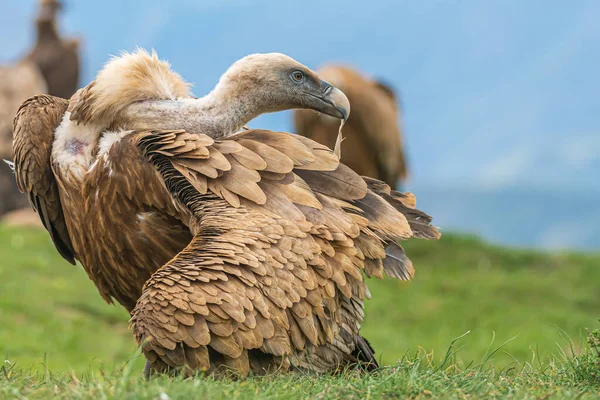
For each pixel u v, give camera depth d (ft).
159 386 17.90
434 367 24.66
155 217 24.11
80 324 50.85
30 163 26.14
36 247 69.26
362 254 22.99
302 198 23.27
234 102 26.43
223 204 22.99
